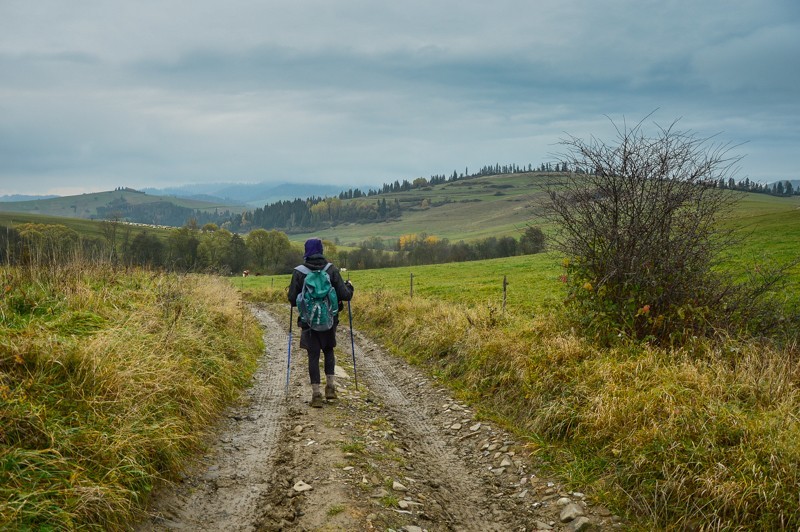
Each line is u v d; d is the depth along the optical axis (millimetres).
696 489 4434
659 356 6863
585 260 8250
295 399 8070
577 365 7203
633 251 7781
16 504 3291
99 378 5074
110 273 10391
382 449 6082
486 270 36594
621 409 5773
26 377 4633
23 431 3953
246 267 83938
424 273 40219
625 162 7766
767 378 5895
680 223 7715
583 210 8156
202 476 5168
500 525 4711
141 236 28281
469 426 7340
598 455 5496
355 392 8797
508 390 8008
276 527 4180
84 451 4156
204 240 79562
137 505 4082
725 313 7648
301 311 7316
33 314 6488
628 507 4711
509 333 9820
